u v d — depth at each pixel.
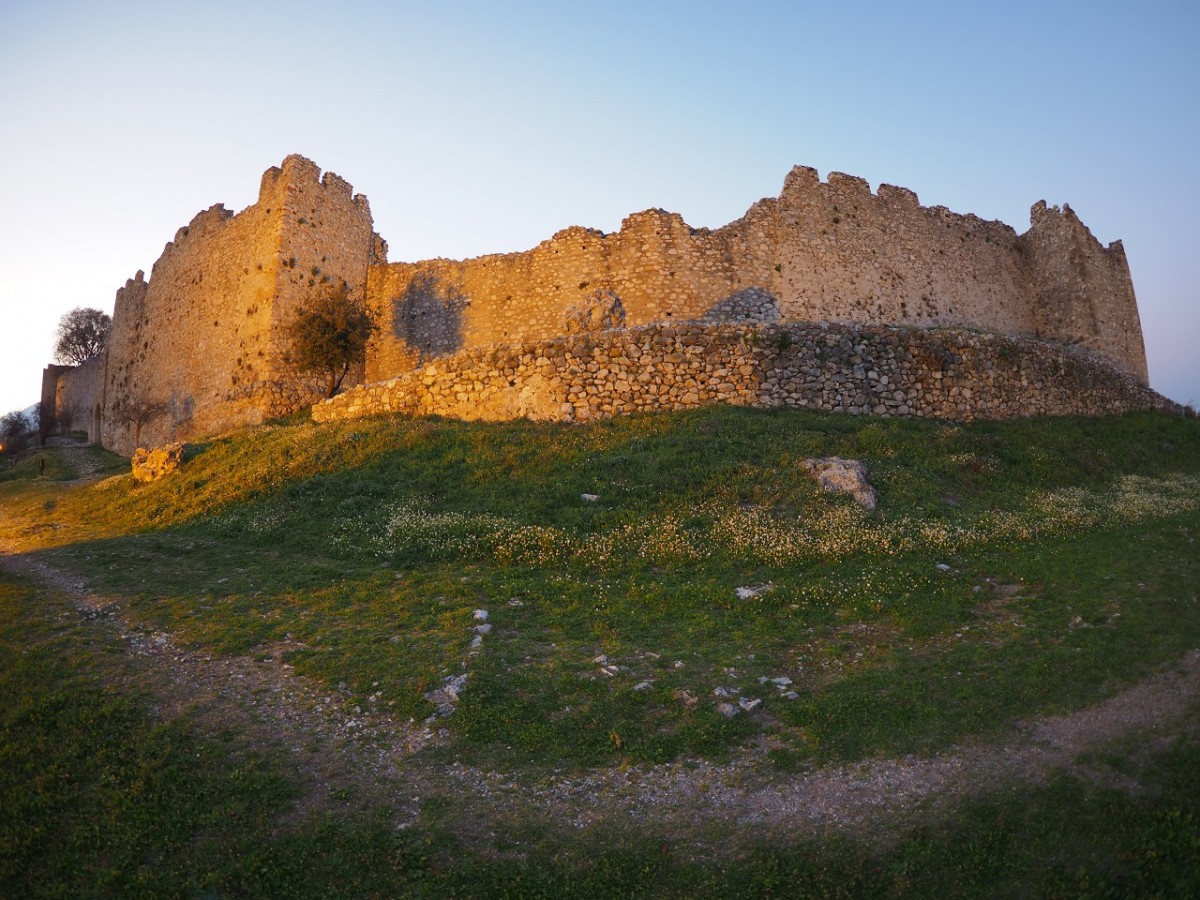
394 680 8.55
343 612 10.59
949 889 5.75
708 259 31.53
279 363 30.16
